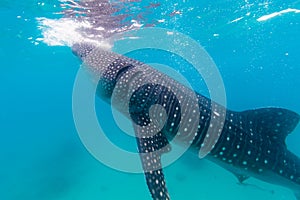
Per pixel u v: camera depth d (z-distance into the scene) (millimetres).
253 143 4898
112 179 14188
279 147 5074
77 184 14344
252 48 15492
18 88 33125
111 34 10109
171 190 11969
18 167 16906
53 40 12469
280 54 16391
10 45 13664
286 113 4910
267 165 4992
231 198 10938
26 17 10289
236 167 5215
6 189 15148
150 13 9734
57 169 15562
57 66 20453
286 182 5211
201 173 12641
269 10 10312
